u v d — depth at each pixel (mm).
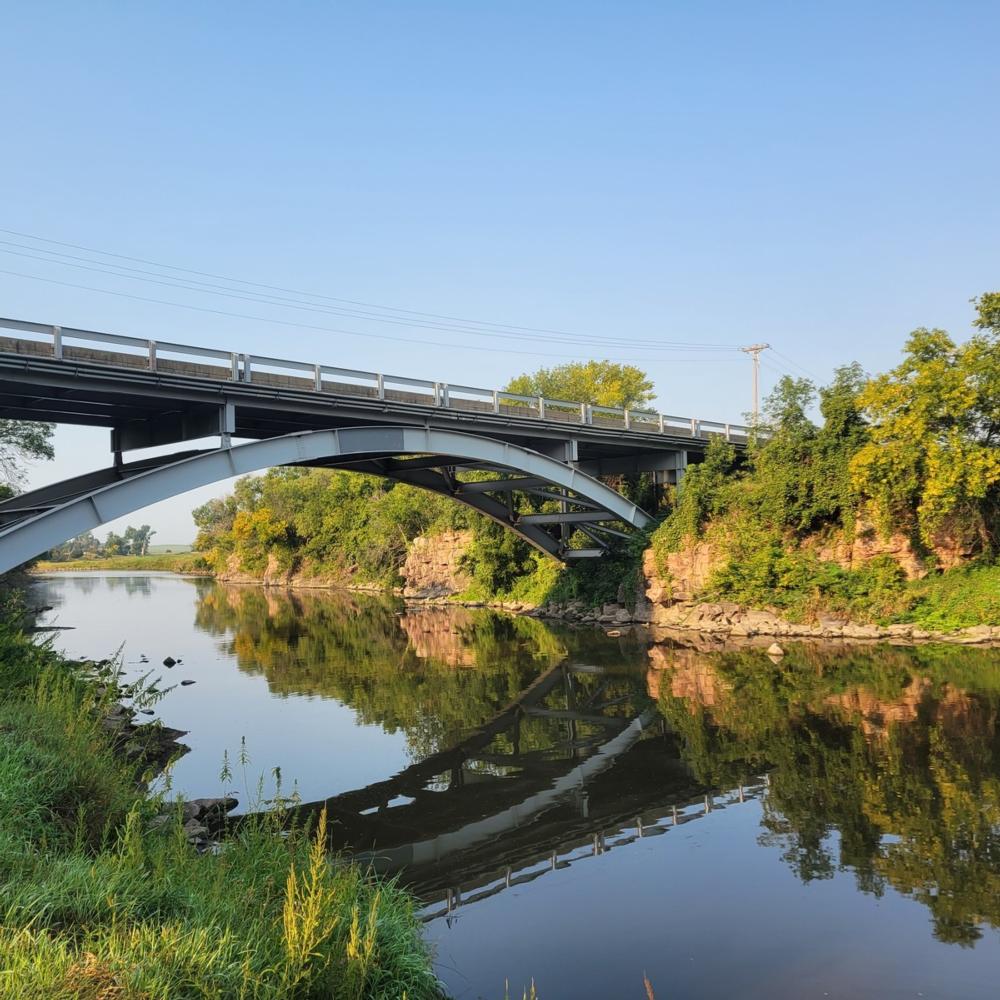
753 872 11172
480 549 53469
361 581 82125
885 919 9633
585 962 8945
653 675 26594
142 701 22297
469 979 8609
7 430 39062
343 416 27172
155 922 6523
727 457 39812
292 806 14719
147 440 26609
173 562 159000
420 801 15031
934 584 30766
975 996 7988
